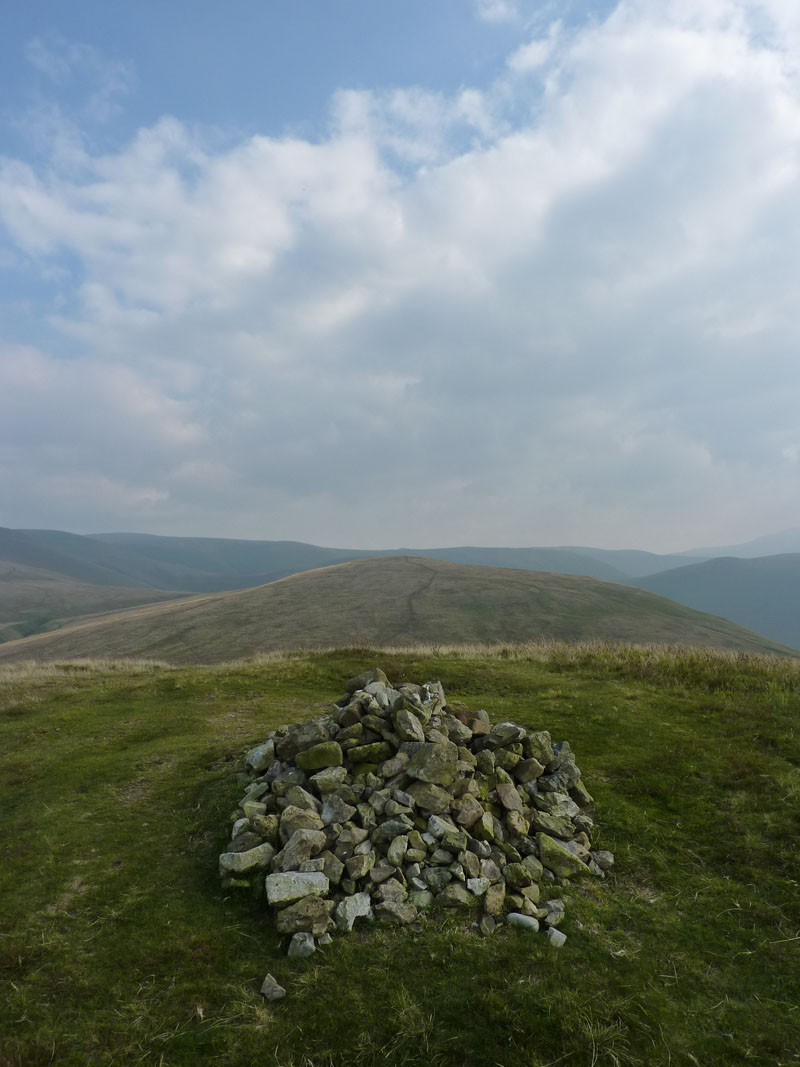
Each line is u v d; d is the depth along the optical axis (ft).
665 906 11.33
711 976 9.89
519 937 10.51
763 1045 8.83
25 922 10.90
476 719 15.61
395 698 15.39
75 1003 9.41
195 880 11.96
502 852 12.32
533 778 14.42
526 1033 8.89
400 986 9.57
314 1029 8.96
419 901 11.16
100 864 12.46
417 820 12.50
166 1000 9.43
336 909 10.88
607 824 13.58
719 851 12.66
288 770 14.10
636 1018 9.11
